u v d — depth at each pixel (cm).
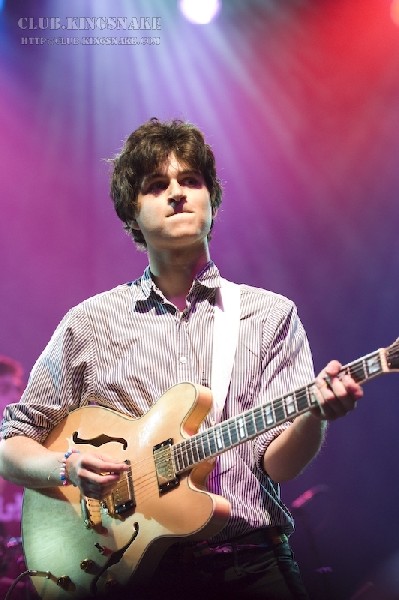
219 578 304
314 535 871
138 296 356
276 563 306
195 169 349
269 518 311
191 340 340
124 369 341
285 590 300
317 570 730
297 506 792
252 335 336
